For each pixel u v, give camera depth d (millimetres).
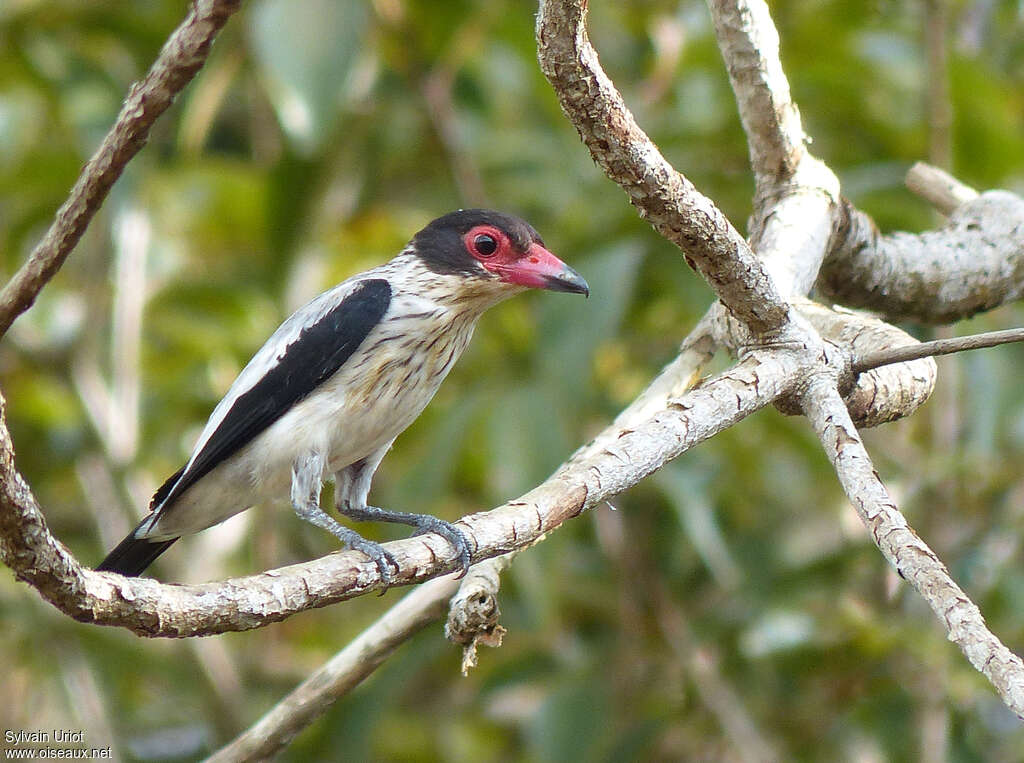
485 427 10383
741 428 10812
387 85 12008
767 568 10961
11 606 11219
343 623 12312
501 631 5855
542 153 12234
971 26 12680
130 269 11383
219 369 12195
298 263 11531
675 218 5293
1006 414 10305
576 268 10008
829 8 11180
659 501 11453
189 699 12141
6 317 4867
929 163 10617
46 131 12977
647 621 11352
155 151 11727
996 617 10539
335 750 10391
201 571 11805
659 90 11648
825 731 10672
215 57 11031
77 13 11516
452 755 11836
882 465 11414
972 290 7680
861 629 10227
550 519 5367
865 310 7770
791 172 7281
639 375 11477
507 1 11297
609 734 10617
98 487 11656
